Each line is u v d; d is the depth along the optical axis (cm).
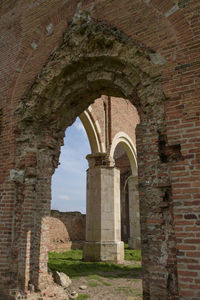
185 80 433
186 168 398
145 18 509
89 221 1150
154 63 475
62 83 632
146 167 455
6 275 574
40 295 560
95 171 1181
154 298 400
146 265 438
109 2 566
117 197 1189
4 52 762
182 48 451
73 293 634
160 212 427
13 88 699
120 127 1390
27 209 599
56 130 684
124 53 525
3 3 823
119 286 746
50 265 889
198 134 402
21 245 584
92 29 568
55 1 679
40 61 664
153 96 475
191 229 375
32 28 712
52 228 1530
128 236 2041
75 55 595
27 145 640
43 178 636
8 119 680
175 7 479
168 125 429
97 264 1013
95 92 668
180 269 371
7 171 641
